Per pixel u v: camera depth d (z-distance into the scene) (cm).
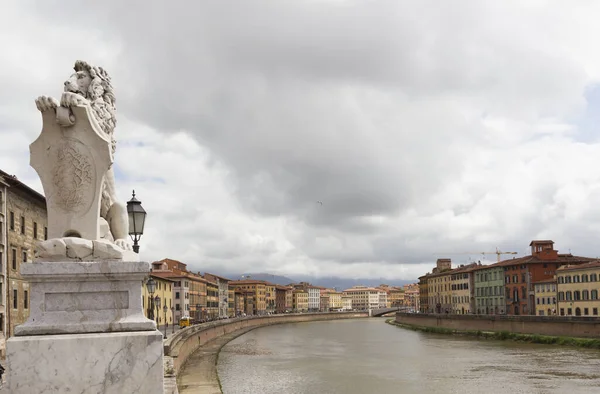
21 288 5238
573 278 10650
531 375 5181
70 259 723
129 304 720
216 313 16525
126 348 687
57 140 757
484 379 5012
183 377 4791
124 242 820
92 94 800
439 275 17362
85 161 757
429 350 7756
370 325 16225
